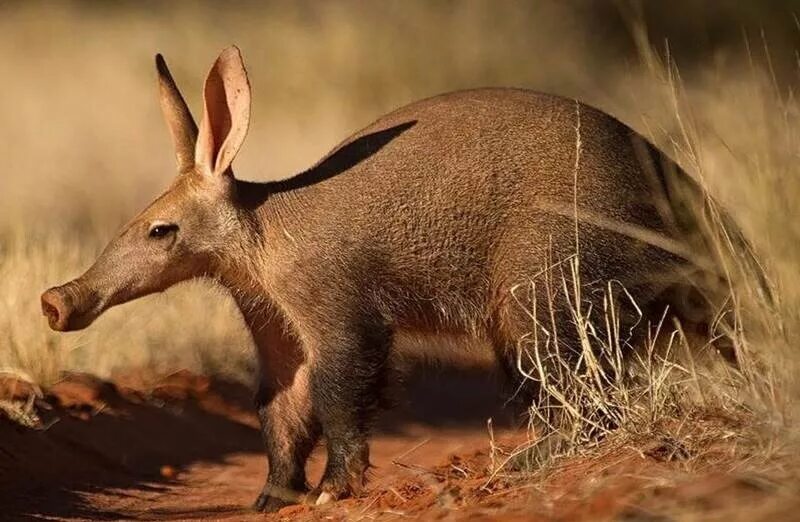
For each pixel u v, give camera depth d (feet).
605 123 40.65
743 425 32.99
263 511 41.39
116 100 98.73
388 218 40.22
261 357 42.65
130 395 50.72
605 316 38.29
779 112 52.24
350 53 102.47
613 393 36.17
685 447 32.71
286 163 84.53
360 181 40.68
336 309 40.34
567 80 104.37
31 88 101.76
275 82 100.12
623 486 30.40
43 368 49.65
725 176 47.65
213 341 55.77
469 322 40.86
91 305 40.96
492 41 107.76
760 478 29.07
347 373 40.34
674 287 39.17
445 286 40.47
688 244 39.11
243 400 53.16
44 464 43.91
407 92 101.09
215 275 42.04
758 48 99.86
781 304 35.76
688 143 41.29
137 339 54.95
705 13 110.42
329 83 100.53
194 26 114.11
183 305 56.75
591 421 35.94
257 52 104.88
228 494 43.78
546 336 38.81
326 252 40.37
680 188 40.09
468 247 40.09
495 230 39.86
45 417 46.78
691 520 27.30
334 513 37.06
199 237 41.24
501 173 39.83
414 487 37.27
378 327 40.50
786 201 40.65
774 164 44.01
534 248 39.29
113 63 106.73
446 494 34.19
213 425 50.60
